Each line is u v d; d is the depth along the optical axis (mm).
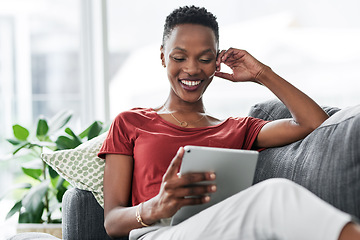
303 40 5301
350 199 1334
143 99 5062
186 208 1426
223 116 4762
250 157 1390
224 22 4688
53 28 3613
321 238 1066
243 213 1200
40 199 2559
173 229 1366
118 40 4395
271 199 1170
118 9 4309
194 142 1752
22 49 3590
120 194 1706
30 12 3596
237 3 4758
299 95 1777
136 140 1763
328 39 5398
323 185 1424
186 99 1803
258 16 4895
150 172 1707
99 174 1829
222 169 1377
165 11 4312
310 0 5238
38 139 2717
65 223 1810
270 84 1821
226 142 1782
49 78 3615
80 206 1777
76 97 3617
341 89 5574
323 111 1765
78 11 3619
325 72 5547
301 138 1749
